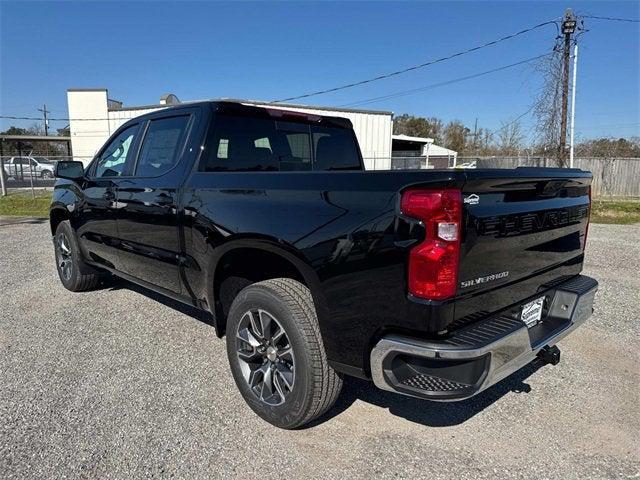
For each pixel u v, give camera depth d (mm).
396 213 2088
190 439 2629
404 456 2494
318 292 2400
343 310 2314
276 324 2680
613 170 21984
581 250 3191
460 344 2043
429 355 2029
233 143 3471
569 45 19578
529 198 2484
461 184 2008
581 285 2963
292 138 3924
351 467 2402
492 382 2160
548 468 2398
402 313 2100
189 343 3965
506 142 34656
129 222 3918
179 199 3291
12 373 3402
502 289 2371
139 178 3822
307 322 2496
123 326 4352
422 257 2012
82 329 4273
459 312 2107
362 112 23234
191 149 3350
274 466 2410
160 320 4512
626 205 17031
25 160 32719
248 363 2900
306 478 2324
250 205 2748
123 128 4324
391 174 2150
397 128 72125
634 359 3680
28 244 8898
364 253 2193
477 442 2619
